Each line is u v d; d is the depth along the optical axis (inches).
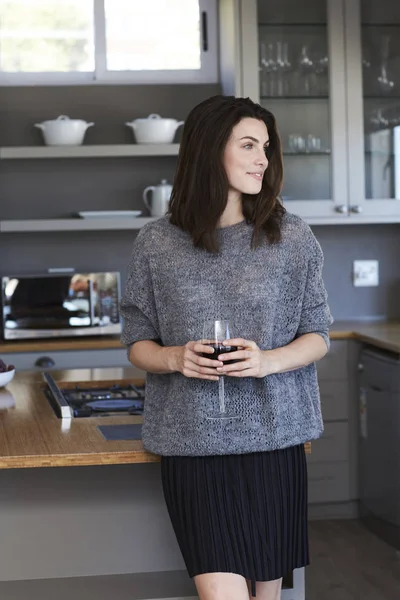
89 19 195.0
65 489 93.4
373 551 152.6
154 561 94.1
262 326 74.2
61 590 89.8
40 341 178.7
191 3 197.2
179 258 75.5
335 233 201.8
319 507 174.2
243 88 182.4
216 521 73.9
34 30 193.9
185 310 74.6
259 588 77.5
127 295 79.7
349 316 202.7
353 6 183.9
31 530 93.0
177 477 75.2
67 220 180.5
